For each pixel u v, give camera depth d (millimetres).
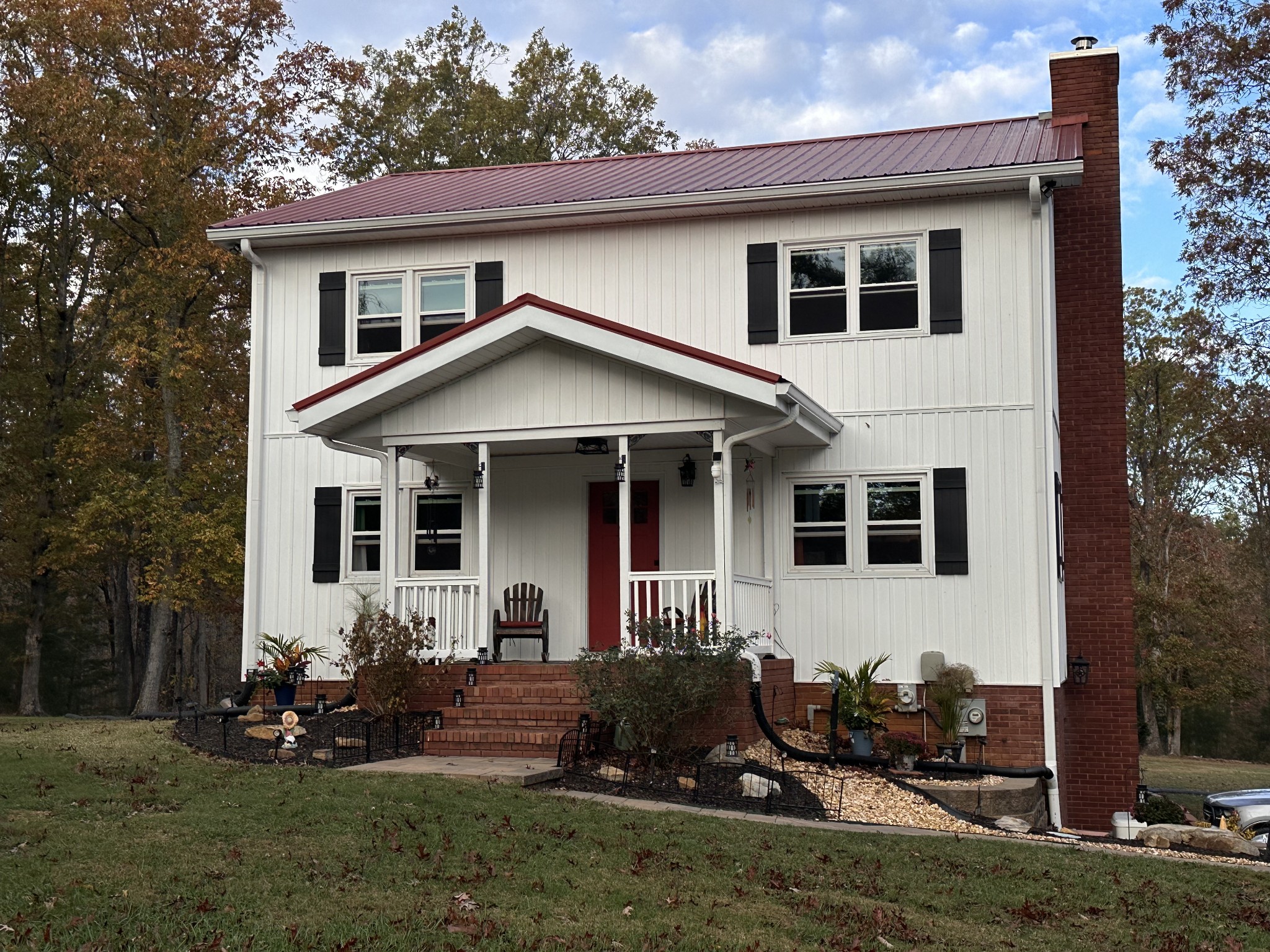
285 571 17969
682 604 16672
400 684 14711
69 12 26594
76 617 38500
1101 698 16828
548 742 13445
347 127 36094
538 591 17047
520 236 17703
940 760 14836
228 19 28391
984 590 15617
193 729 14992
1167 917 8766
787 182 16375
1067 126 17641
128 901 7176
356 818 9562
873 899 8617
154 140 28031
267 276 18469
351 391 15039
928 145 18562
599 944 7043
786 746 14211
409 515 17953
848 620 16078
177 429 28312
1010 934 8062
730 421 14297
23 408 31609
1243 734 45688
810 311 16578
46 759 12188
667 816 10719
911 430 16062
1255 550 43469
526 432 14953
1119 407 17141
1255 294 26672
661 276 17125
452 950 6730
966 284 16031
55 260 32000
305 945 6668
